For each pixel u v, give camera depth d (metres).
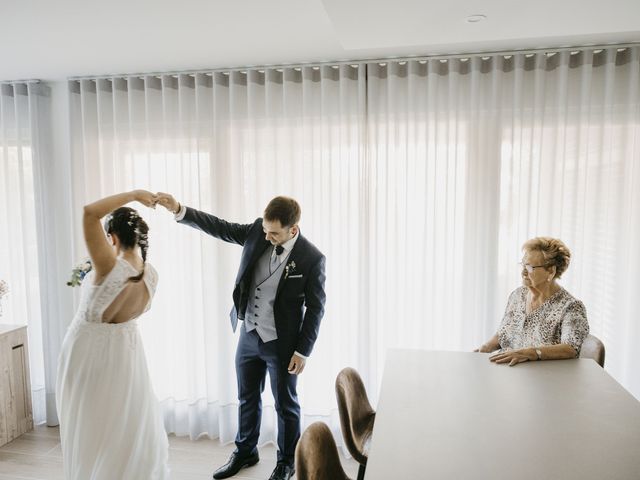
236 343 3.29
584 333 2.08
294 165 3.14
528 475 1.20
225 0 2.08
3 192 3.58
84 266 2.34
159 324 3.35
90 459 2.19
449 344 3.04
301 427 3.20
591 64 2.76
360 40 2.29
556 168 2.86
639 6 1.87
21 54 2.84
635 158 2.76
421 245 3.05
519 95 2.84
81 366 2.20
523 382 1.81
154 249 3.32
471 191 2.96
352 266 3.13
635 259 2.79
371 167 3.04
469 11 1.92
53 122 3.54
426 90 3.00
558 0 1.80
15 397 3.35
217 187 3.20
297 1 2.09
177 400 3.37
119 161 3.36
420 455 1.30
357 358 3.12
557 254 2.12
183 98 3.21
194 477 2.86
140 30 2.44
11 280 3.59
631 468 1.23
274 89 3.13
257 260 2.63
